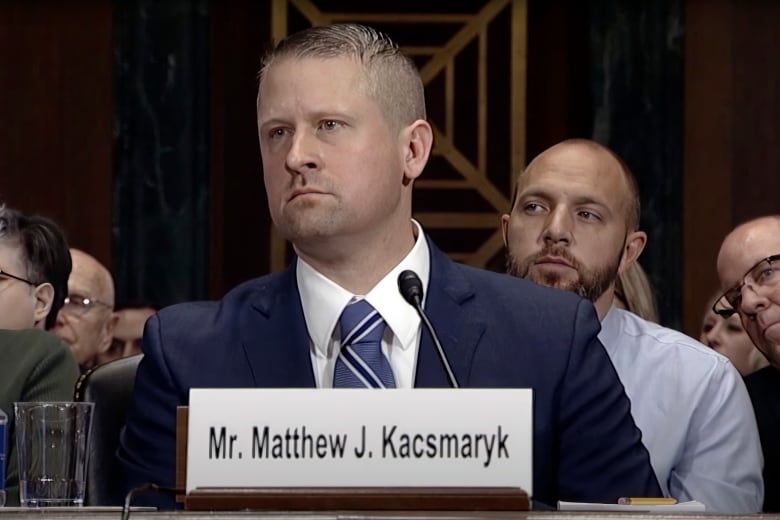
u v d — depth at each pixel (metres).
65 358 4.45
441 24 9.24
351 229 3.10
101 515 2.36
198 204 8.86
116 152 8.86
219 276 9.16
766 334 4.79
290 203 3.08
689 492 4.18
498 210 9.21
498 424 2.44
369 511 2.37
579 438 3.25
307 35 3.15
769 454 4.68
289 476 2.43
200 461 2.44
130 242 8.81
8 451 4.14
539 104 9.24
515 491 2.41
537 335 3.28
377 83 3.13
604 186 4.31
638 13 8.84
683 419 4.24
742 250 4.85
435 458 2.43
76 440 3.02
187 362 3.25
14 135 8.92
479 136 9.23
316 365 3.22
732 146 8.94
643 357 4.35
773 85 8.96
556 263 4.29
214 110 9.22
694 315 8.85
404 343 3.20
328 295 3.23
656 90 8.81
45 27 8.95
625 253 4.55
